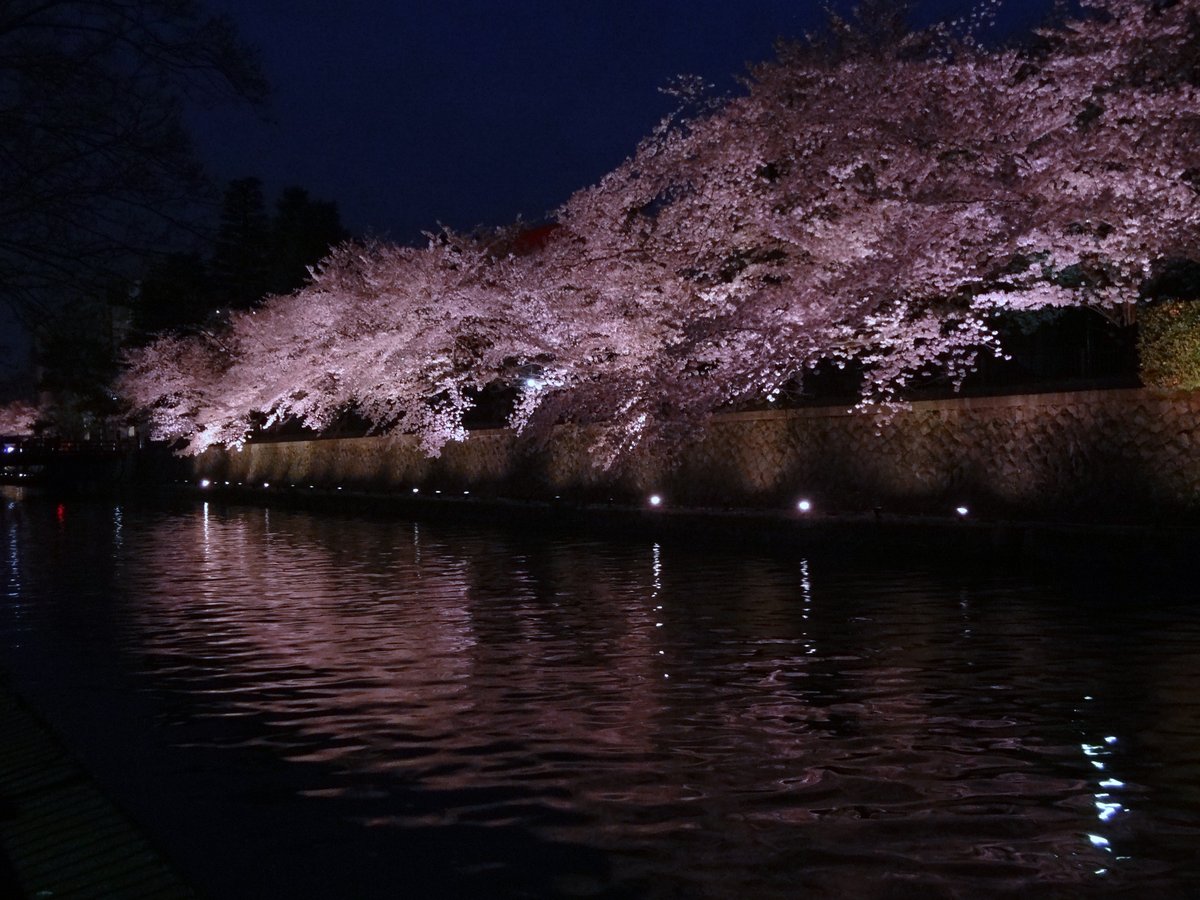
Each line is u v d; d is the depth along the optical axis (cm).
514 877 544
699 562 1848
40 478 6988
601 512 2427
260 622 1368
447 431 3183
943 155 1723
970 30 1766
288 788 688
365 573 1886
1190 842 557
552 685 950
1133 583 1385
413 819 626
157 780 711
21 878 555
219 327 4528
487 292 2695
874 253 1638
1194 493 1473
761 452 2211
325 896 530
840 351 1888
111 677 1043
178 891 522
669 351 1891
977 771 675
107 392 5106
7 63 779
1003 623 1165
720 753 730
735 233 2030
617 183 2217
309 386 3653
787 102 1941
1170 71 1638
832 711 830
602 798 649
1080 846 555
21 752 773
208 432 4841
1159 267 1658
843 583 1517
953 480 1830
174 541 2748
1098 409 1614
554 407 2402
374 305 3120
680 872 541
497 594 1548
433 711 870
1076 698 844
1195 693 847
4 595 1712
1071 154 1487
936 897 504
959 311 1770
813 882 524
